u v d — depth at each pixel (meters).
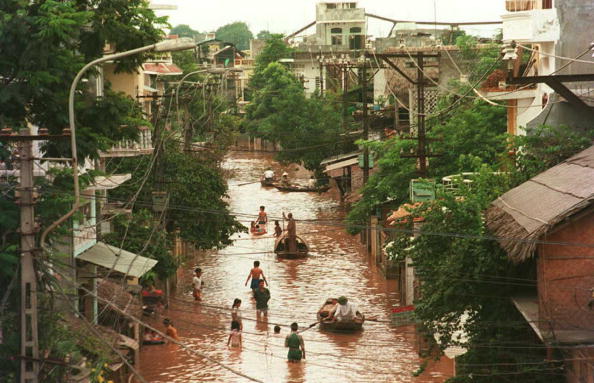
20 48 25.52
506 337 29.02
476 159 34.38
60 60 26.11
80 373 25.08
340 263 66.62
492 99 44.97
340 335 46.16
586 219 25.03
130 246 44.78
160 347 44.47
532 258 29.50
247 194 103.12
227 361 41.84
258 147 155.50
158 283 53.75
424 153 51.53
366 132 72.25
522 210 27.77
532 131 37.12
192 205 56.72
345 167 88.69
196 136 93.75
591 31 37.69
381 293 56.03
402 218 34.09
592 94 36.62
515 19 37.84
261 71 152.12
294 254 68.56
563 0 37.69
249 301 53.94
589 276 25.16
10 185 23.88
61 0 27.53
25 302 21.55
